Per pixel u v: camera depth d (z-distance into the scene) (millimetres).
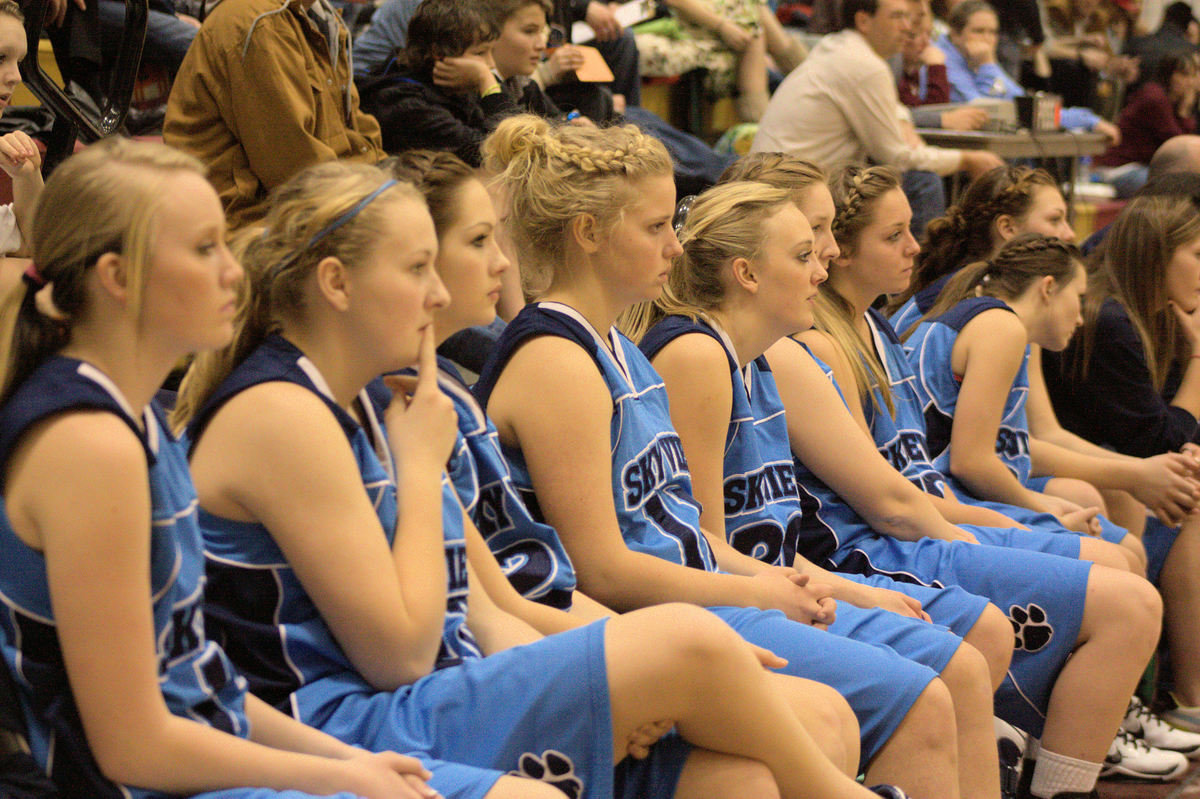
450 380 5555
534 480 5805
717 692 4582
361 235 4562
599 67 12070
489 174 6332
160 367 3959
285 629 4645
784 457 7168
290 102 8117
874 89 12906
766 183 7215
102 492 3666
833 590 6891
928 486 8289
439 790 4223
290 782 4059
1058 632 7203
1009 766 7586
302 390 4504
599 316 6047
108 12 8539
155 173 3820
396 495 4836
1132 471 9328
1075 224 17625
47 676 3875
